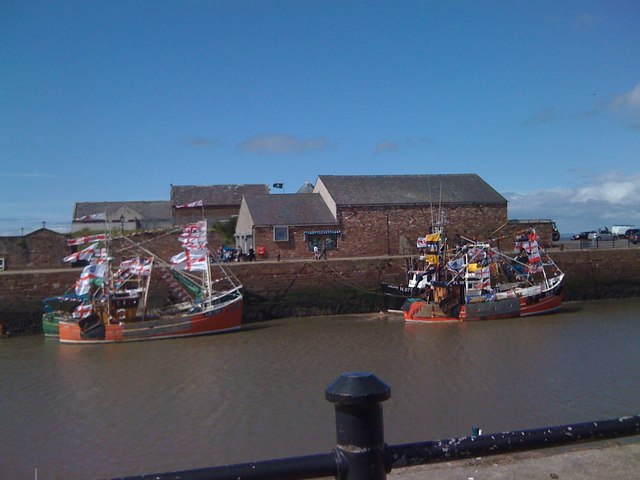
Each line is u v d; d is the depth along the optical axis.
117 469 11.38
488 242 37.53
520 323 27.12
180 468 11.27
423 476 5.25
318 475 2.38
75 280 30.27
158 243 37.16
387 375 17.52
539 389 15.48
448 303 28.27
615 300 36.06
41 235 38.75
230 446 12.30
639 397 14.62
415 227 42.38
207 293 29.22
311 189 62.59
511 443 2.64
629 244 46.88
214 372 18.95
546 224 44.53
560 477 5.13
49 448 12.56
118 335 25.52
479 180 46.75
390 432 12.60
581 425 2.77
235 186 66.50
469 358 19.61
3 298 29.41
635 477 5.06
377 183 44.84
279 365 19.62
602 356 19.31
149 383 17.83
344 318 31.33
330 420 13.63
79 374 19.53
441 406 14.25
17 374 19.84
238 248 45.16
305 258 40.41
